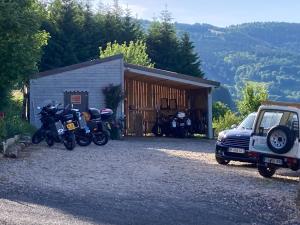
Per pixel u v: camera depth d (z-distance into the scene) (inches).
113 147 808.3
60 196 429.4
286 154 589.0
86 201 418.3
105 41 2027.6
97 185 485.4
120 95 1062.4
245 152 677.3
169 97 1328.7
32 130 886.4
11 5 725.3
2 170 523.5
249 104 1434.5
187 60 2129.7
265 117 617.9
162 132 1224.8
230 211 420.8
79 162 611.5
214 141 1105.4
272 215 417.1
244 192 495.8
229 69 6771.7
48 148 737.6
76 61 1886.1
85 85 1071.0
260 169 609.6
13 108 960.9
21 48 744.3
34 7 834.8
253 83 1457.9
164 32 2129.7
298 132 587.8
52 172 535.5
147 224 364.5
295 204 458.6
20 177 495.2
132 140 1034.1
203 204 438.0
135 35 2105.1
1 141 639.1
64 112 751.1
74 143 730.8
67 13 1908.2
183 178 549.0
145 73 1109.1
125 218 375.2
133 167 598.5
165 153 773.9
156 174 562.6
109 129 906.1
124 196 446.9
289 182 584.7
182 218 388.5
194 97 1291.8
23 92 1099.3
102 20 2070.6
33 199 411.5
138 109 1224.8
